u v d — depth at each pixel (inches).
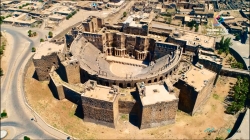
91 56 5713.6
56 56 5054.1
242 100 4571.9
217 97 4906.5
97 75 4606.3
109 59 6348.4
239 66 5561.0
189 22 7623.0
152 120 4109.3
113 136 4050.2
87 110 4160.9
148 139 3988.7
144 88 4084.6
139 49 6166.3
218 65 4862.2
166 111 4037.9
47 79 5433.1
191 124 4269.2
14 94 5078.7
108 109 3966.5
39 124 4303.6
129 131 4138.8
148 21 6520.7
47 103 4773.6
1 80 5526.6
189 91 4239.7
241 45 6609.3
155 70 5137.8
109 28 6614.2
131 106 4266.7
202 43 5654.5
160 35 6230.3
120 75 5634.8
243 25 7593.5
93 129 4190.5
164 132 4109.3
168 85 4183.1
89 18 6505.9
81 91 4512.8
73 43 5570.9
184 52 5723.4
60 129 4188.0
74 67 4687.5
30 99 4901.6
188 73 4606.3
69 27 7632.9
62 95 4810.5
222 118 4402.1
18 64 6097.4
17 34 7598.4
